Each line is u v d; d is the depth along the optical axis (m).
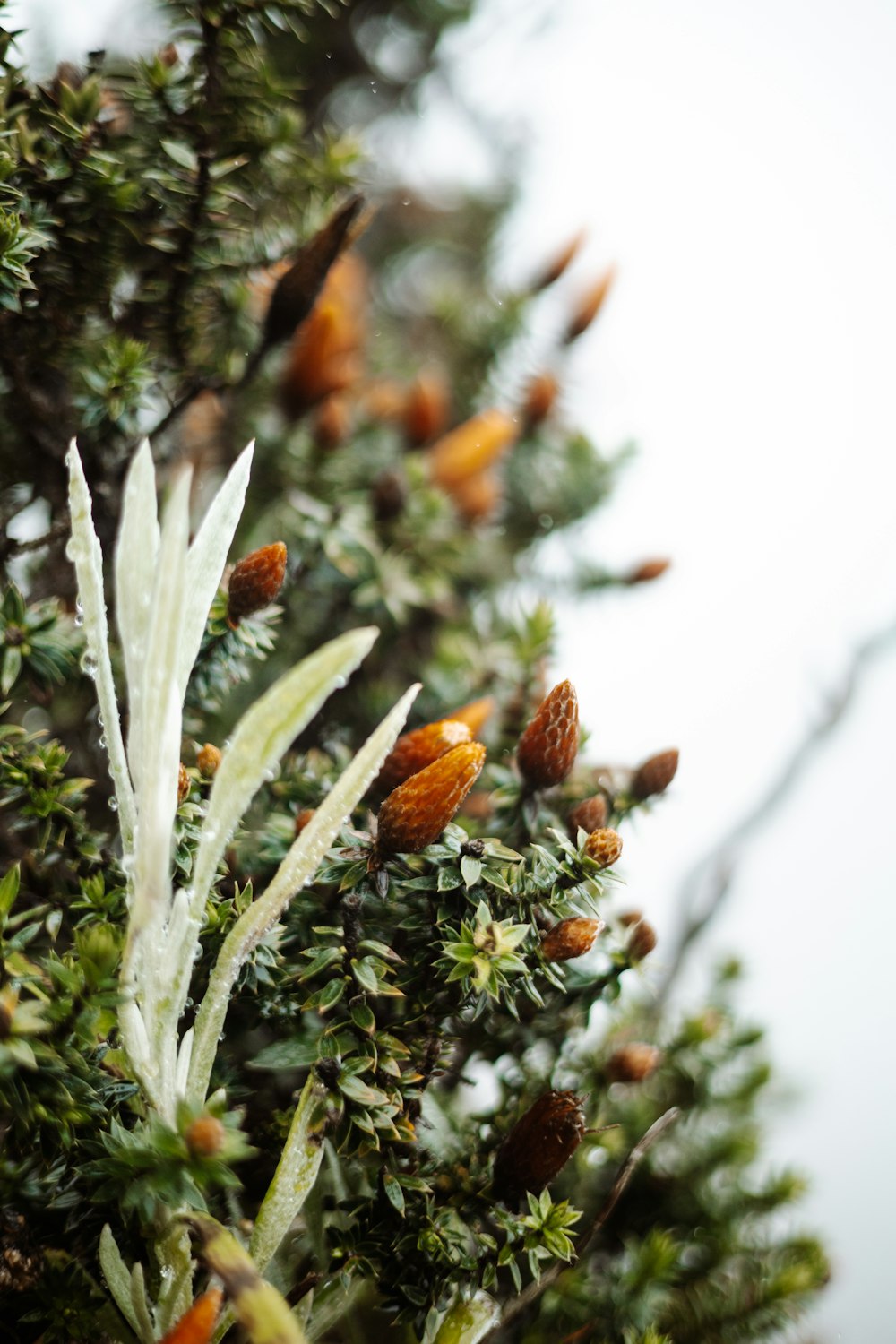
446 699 0.73
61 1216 0.56
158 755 0.53
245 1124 0.60
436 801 0.56
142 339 0.67
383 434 0.77
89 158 0.62
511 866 0.58
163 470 0.69
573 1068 0.65
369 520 0.73
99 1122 0.55
